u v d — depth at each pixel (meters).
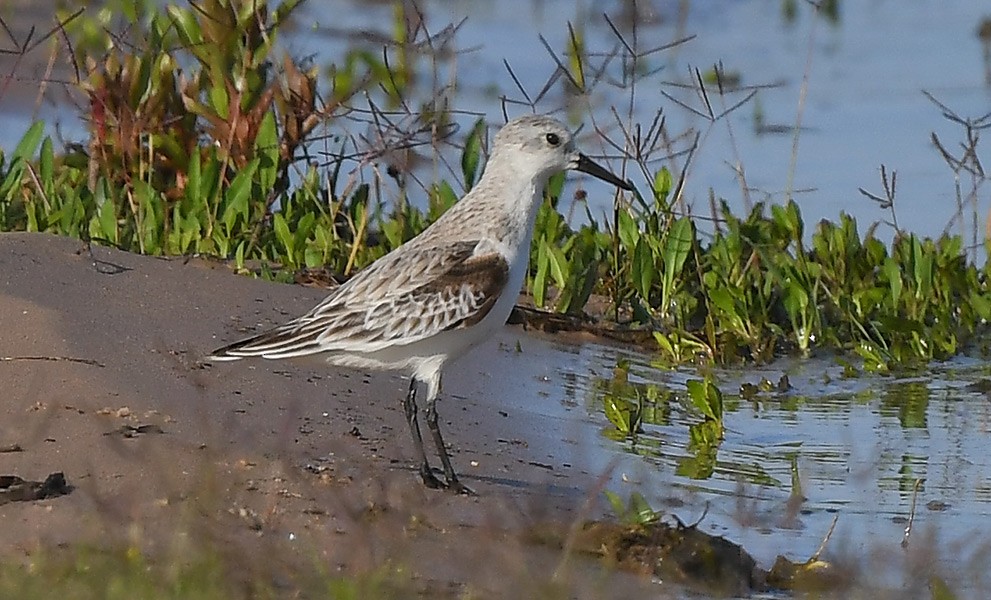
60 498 10.07
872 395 15.35
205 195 16.88
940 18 30.00
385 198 19.95
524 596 9.45
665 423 14.05
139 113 17.31
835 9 29.91
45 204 16.75
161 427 11.36
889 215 20.39
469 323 11.99
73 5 21.08
